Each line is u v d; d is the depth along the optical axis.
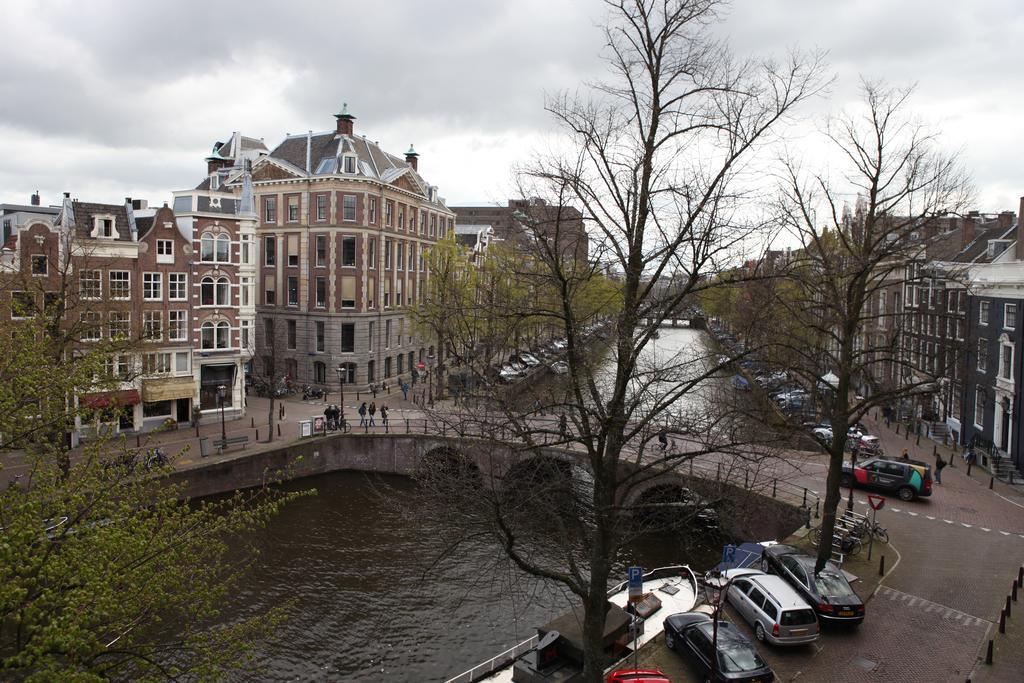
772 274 15.43
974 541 26.84
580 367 14.73
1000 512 30.42
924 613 20.78
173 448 39.75
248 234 49.31
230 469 37.81
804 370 22.11
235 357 48.91
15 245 39.59
